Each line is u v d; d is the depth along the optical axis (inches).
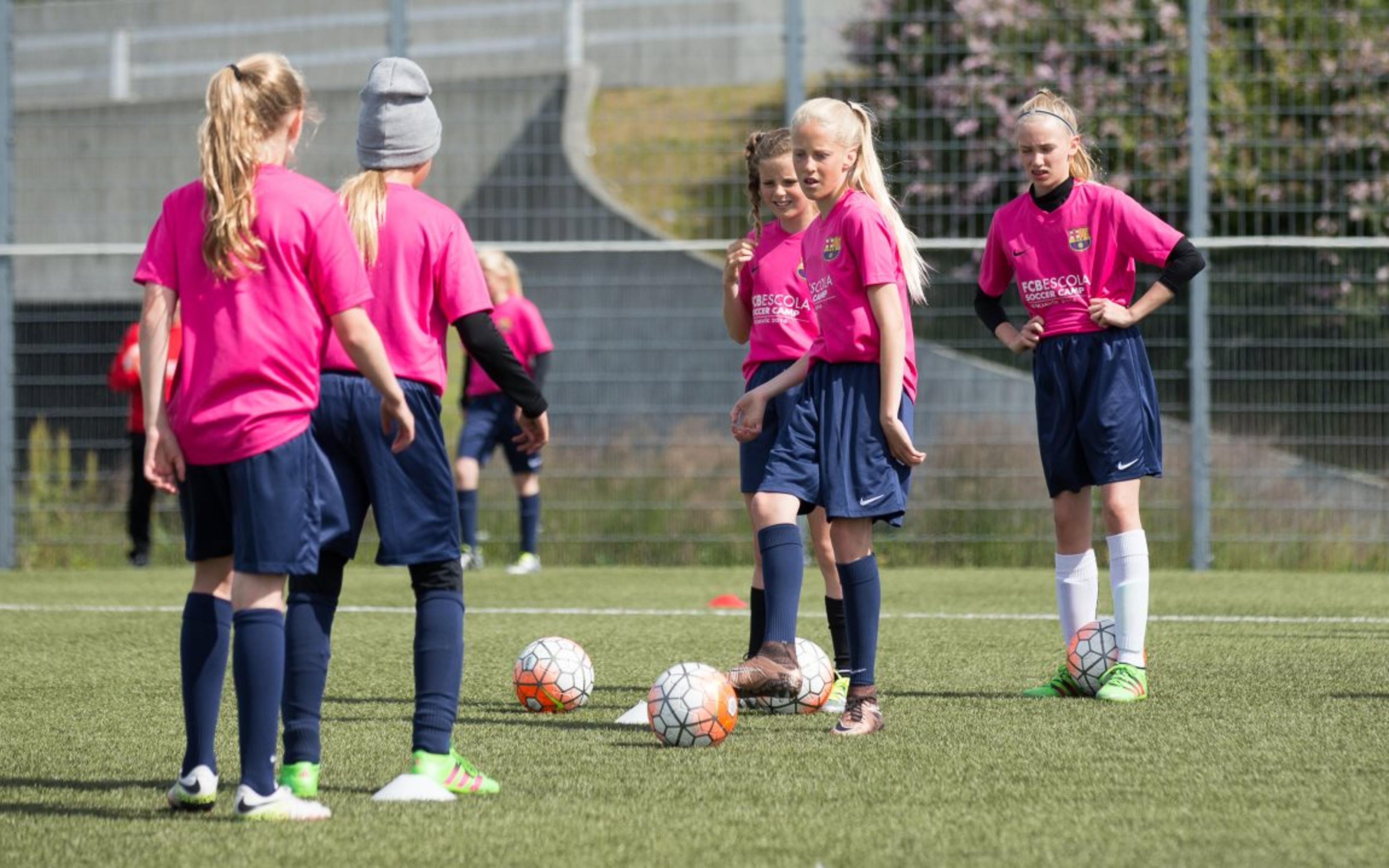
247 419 432.5
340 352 476.7
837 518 588.7
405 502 476.4
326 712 648.4
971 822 433.4
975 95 1494.8
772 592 609.6
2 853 404.5
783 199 685.9
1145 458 695.7
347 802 467.2
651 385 1498.5
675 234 1630.2
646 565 1462.8
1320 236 1470.2
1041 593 1179.9
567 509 1472.7
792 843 409.1
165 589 1259.8
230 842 415.2
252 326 434.3
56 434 1534.2
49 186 1550.2
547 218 1679.4
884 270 577.9
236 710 654.5
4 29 1512.1
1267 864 385.7
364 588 1275.8
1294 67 1460.4
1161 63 1481.3
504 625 995.3
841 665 709.9
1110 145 1465.3
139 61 1873.8
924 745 560.1
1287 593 1179.9
